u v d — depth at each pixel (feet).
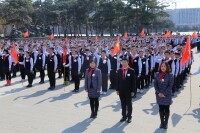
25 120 30.40
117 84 29.17
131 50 45.57
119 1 211.20
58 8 218.79
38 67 51.62
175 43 102.58
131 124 28.78
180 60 43.50
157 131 26.71
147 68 44.04
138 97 40.78
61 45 80.43
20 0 193.36
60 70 57.77
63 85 50.34
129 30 258.37
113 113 32.73
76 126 28.32
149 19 211.00
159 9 214.69
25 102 38.11
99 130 27.14
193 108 34.81
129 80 28.55
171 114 32.27
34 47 63.26
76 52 45.85
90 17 228.84
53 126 28.40
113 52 47.19
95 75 30.25
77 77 44.32
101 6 213.66
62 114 32.53
